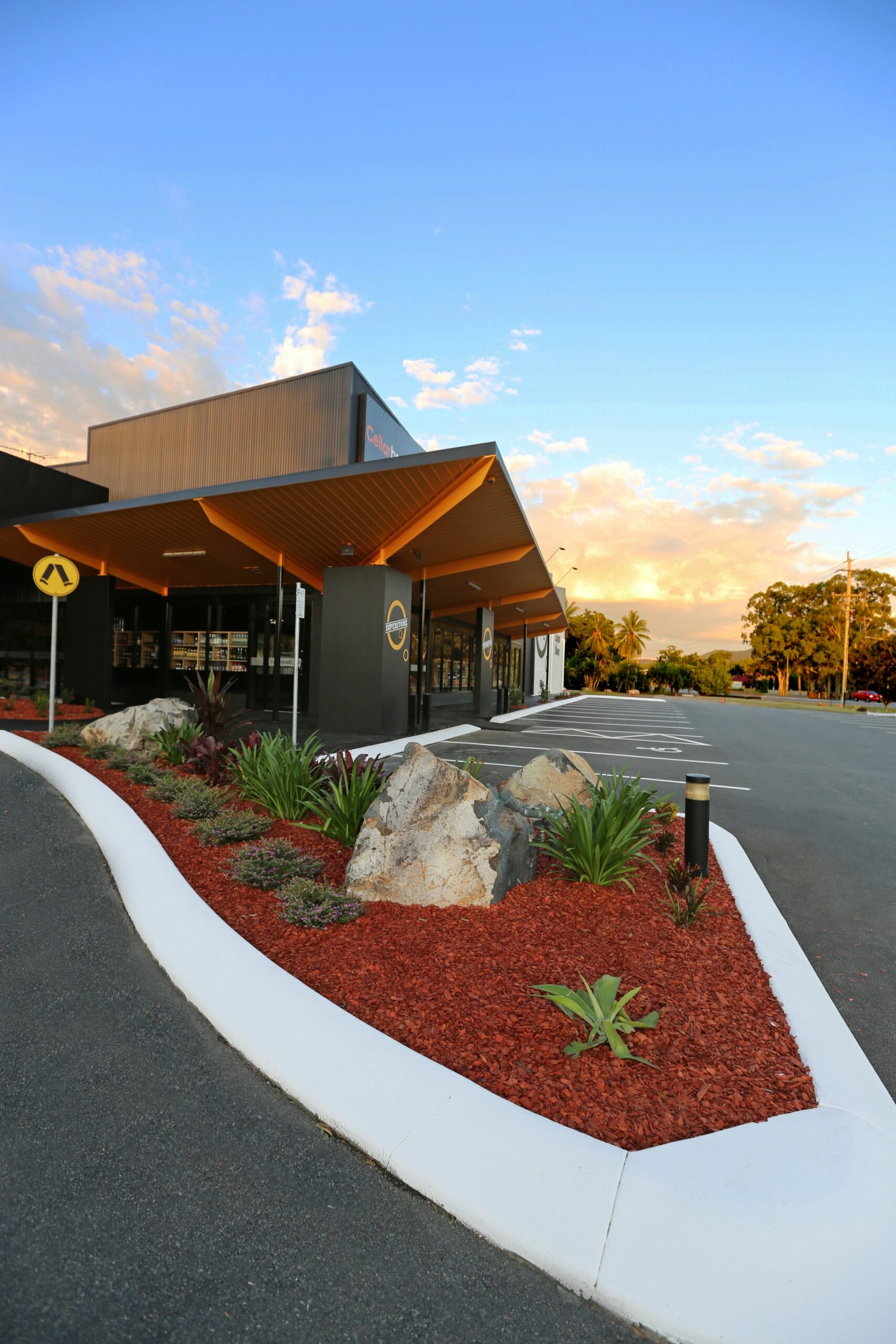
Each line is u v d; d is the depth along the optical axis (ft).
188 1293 6.02
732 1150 7.53
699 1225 6.54
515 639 132.77
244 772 22.82
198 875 16.08
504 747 44.52
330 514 43.47
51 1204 6.97
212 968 11.69
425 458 37.29
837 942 14.26
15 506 65.26
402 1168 7.41
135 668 71.41
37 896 15.48
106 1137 7.99
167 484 79.82
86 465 85.35
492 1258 6.49
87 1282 6.12
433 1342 5.62
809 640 233.76
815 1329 5.67
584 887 15.81
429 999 10.69
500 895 14.73
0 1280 6.13
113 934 13.70
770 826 24.53
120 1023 10.52
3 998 11.25
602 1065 9.08
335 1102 8.39
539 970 11.69
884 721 96.73
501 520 47.88
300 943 12.66
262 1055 9.41
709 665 270.87
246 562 56.29
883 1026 10.87
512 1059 9.18
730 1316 5.77
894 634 221.87
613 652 275.80
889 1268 6.20
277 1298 5.98
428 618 85.20
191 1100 8.71
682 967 12.07
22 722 45.34
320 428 72.74
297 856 16.53
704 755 44.73
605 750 45.55
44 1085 8.96
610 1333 5.80
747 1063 9.27
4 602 71.46
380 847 15.23
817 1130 7.89
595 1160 7.32
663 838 18.99
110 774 25.68
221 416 77.71
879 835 23.62
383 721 47.11
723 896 15.97
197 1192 7.18
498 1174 7.18
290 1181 7.37
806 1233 6.47
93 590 62.08
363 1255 6.47
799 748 52.24
